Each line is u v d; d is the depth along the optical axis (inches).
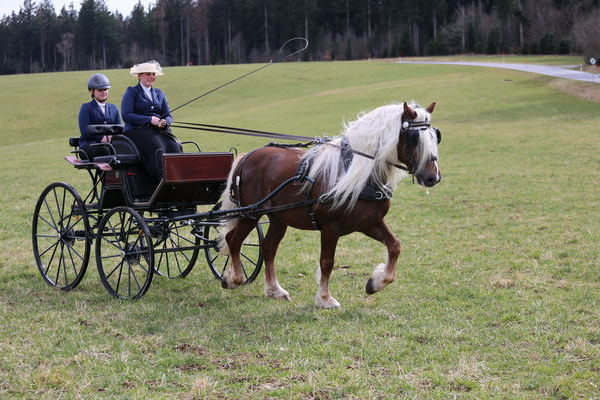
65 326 272.5
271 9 4626.0
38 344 250.4
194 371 222.2
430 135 271.0
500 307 292.0
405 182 730.8
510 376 214.4
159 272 387.2
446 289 327.6
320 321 278.1
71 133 1851.6
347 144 284.0
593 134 1040.8
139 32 5211.6
